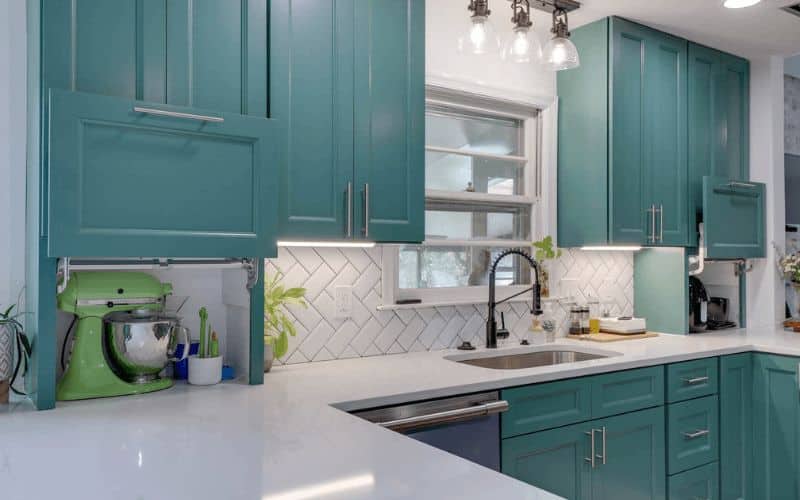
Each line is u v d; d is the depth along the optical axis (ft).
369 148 7.25
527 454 7.14
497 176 10.23
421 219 7.64
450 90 9.40
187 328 6.76
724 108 11.57
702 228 10.86
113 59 5.57
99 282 6.11
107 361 6.25
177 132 5.66
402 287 9.12
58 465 3.94
